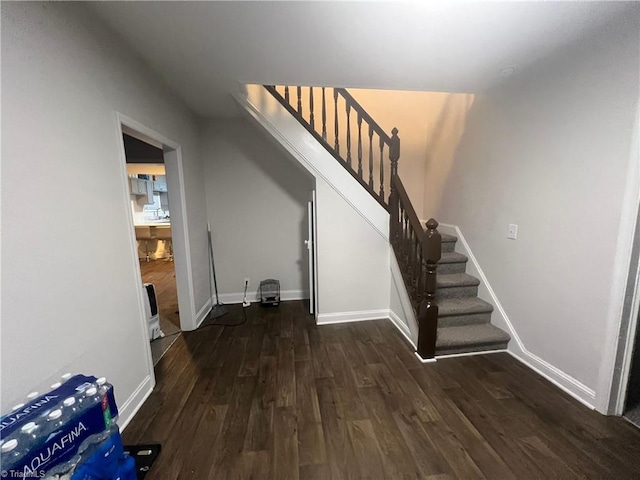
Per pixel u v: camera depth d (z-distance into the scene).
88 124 1.51
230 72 2.23
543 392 2.01
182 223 2.95
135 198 7.13
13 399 1.06
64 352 1.31
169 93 2.57
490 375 2.21
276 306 3.79
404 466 1.46
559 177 2.00
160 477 1.41
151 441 1.62
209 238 3.74
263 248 3.92
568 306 1.98
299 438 1.64
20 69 1.12
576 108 1.85
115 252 1.73
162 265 6.50
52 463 0.98
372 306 3.33
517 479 1.38
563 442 1.59
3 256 1.03
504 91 2.47
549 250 2.11
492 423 1.73
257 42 1.79
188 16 1.54
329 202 3.06
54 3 1.29
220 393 2.05
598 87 1.71
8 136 1.06
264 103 2.80
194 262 3.19
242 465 1.47
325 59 2.02
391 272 3.23
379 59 1.99
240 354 2.59
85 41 1.49
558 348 2.08
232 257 3.88
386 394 2.01
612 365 1.73
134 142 4.15
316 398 1.98
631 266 1.64
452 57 1.98
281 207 3.86
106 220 1.66
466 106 3.04
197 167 3.40
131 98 1.94
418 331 2.51
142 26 1.64
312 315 3.48
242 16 1.53
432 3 1.41
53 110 1.28
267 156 3.74
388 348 2.66
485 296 2.80
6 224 1.05
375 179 3.92
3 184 1.04
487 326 2.69
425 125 3.93
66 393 1.12
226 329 3.12
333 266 3.17
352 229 3.14
